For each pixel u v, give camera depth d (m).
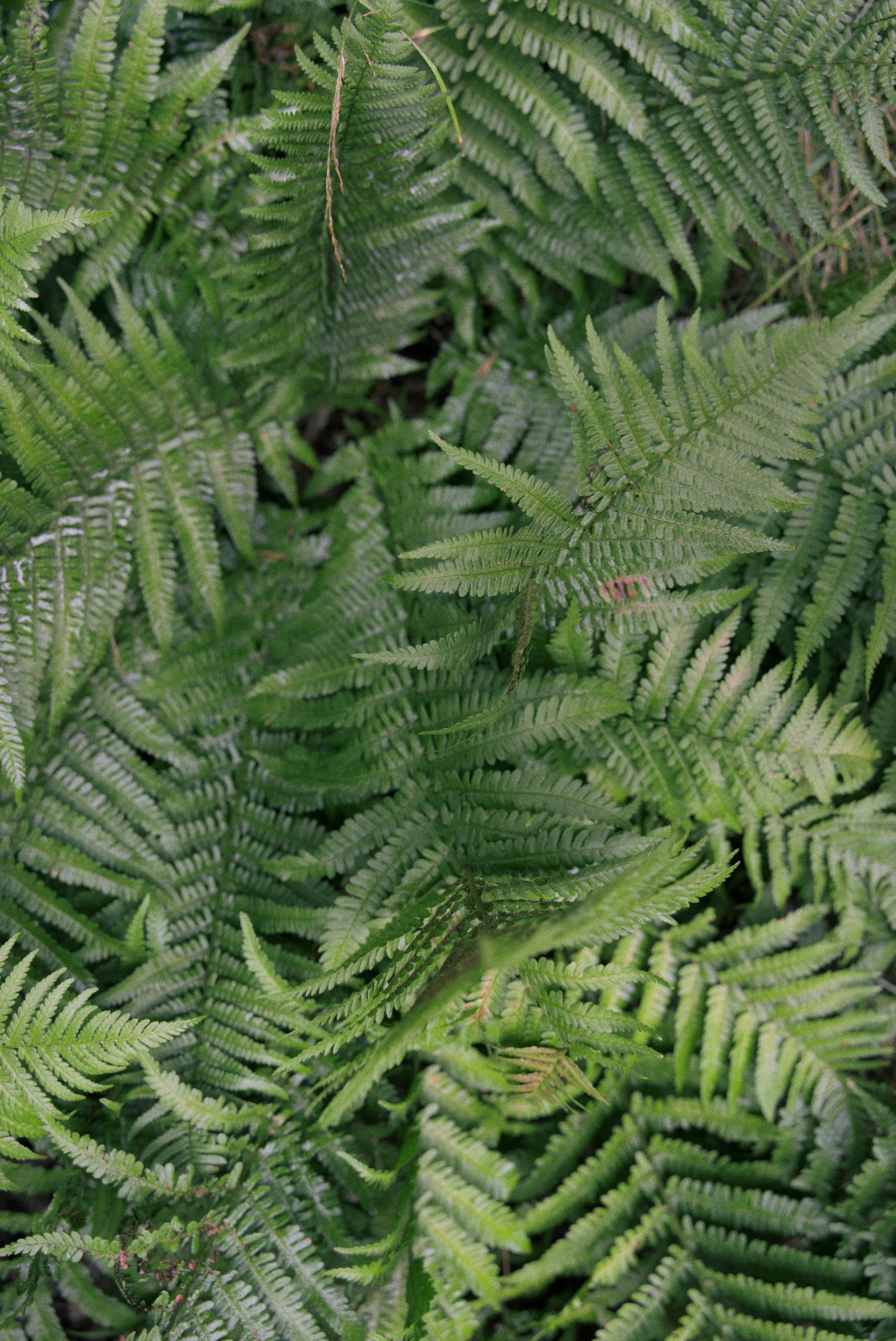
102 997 2.38
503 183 2.61
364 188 2.24
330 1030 2.36
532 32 2.27
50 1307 2.39
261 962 2.17
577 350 2.78
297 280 2.43
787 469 2.41
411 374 3.18
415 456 2.93
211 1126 2.26
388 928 1.89
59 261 2.57
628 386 2.37
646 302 2.84
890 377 2.36
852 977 2.58
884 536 2.30
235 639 2.72
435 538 2.69
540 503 1.96
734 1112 2.61
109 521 2.42
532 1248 2.76
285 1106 2.40
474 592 1.98
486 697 2.26
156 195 2.47
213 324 2.70
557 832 2.01
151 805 2.49
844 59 2.22
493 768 2.50
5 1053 2.05
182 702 2.59
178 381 2.50
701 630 2.59
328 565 2.74
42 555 2.32
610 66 2.27
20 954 2.43
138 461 2.48
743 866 2.86
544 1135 2.75
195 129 2.43
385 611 2.61
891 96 2.22
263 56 2.57
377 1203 2.45
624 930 1.75
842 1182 2.64
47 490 2.33
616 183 2.52
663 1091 2.69
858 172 2.29
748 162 2.38
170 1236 2.15
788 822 2.55
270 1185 2.32
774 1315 2.51
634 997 2.70
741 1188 2.62
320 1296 2.22
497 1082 2.45
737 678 2.32
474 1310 2.48
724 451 1.97
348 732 2.54
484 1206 2.42
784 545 1.91
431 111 2.13
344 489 3.13
